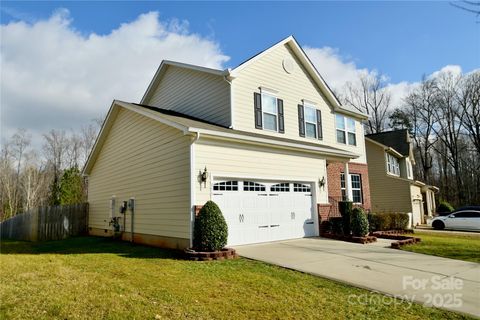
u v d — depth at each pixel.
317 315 4.67
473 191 39.97
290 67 15.59
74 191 25.62
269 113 14.16
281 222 11.95
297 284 6.25
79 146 44.34
